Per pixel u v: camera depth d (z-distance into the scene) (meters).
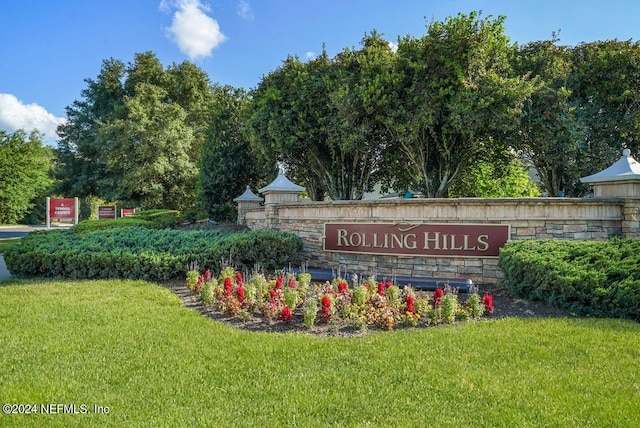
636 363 3.70
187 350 4.14
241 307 5.54
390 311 5.13
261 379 3.49
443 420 2.84
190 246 8.56
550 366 3.68
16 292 6.66
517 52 12.49
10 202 32.09
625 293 5.07
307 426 2.79
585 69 11.77
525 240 6.99
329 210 9.05
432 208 7.83
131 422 2.83
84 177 31.03
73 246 8.59
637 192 7.07
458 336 4.49
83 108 32.66
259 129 13.06
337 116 11.91
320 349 4.17
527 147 11.73
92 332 4.66
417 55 10.92
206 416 2.91
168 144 24.72
